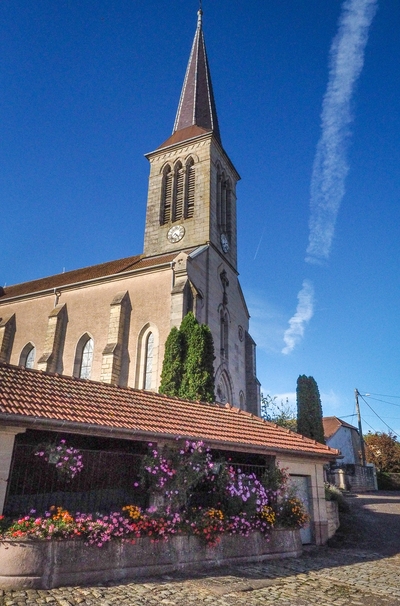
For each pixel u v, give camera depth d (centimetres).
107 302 2984
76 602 796
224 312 3291
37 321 3244
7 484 955
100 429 1080
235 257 3728
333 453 1656
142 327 2770
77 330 3016
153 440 1188
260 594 927
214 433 1355
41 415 1009
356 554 1450
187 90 4234
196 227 3341
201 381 2273
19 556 870
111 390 1406
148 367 2705
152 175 3738
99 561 956
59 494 1127
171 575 1031
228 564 1180
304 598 917
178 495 1170
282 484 1425
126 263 3512
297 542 1388
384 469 5288
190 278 2845
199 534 1140
